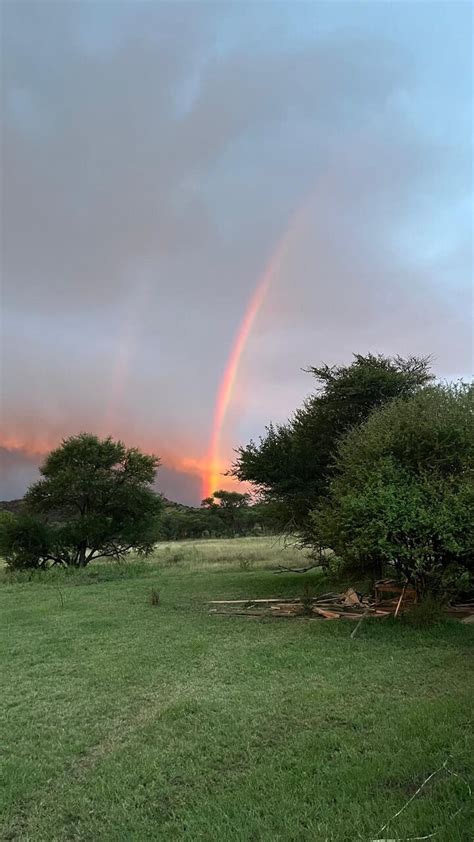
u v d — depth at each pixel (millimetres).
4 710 6258
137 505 31516
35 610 13953
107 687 6957
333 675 7020
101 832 3674
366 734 5039
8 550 29359
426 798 3699
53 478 30984
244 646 8867
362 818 3520
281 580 18172
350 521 10312
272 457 18484
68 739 5344
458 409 11523
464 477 10281
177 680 7113
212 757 4742
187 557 31250
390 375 17734
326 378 18812
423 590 10977
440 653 7934
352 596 12344
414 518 9578
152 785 4289
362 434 12555
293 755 4664
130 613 12633
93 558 31438
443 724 4969
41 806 4082
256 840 3416
